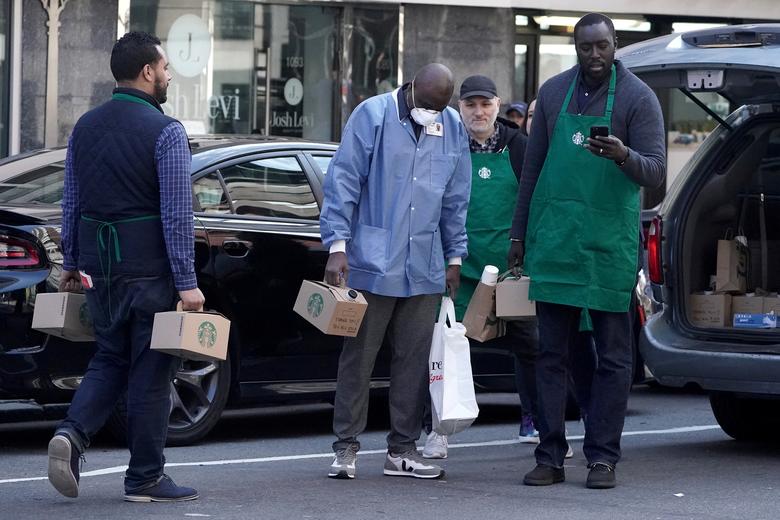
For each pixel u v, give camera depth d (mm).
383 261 10711
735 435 13320
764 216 13281
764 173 13250
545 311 10797
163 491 9844
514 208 12156
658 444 13156
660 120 10523
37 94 22438
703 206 12758
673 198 12734
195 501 9891
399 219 10742
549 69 27359
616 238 10523
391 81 25469
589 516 9609
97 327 9797
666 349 12148
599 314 10750
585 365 11812
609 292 10562
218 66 24234
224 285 12844
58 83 22594
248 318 13023
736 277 12625
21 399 12094
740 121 12938
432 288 10938
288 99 24859
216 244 12805
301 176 13641
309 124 25062
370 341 10891
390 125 10789
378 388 13906
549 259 10586
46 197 12641
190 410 12977
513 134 12281
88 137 9648
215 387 12945
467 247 11828
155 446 9789
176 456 12281
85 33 22734
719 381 11844
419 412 11125
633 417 15273
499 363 14242
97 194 9578
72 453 9484
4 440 13383
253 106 24578
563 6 26844
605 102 10516
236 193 13117
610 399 10734
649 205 22547
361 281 10758
